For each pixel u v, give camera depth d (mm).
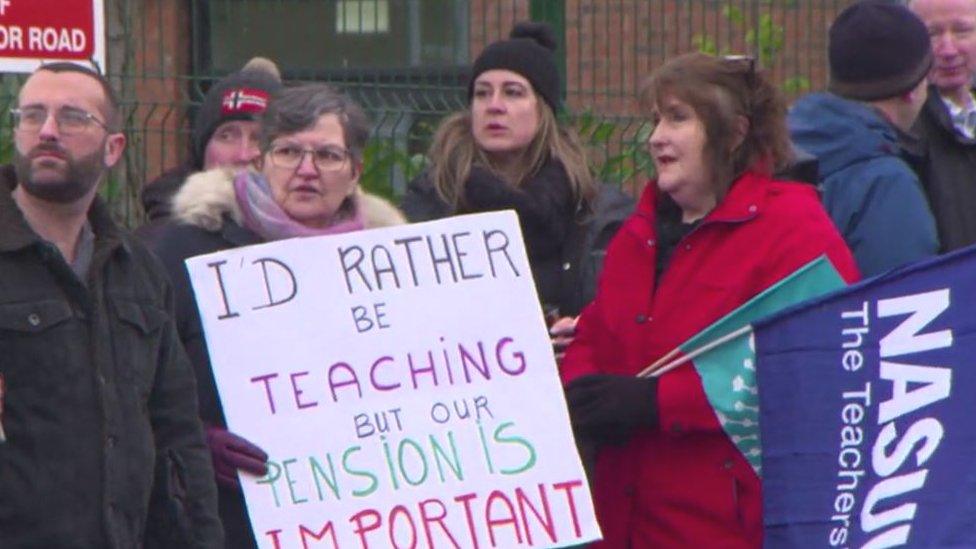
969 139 12070
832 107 11477
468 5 18500
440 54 18797
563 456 10164
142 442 8820
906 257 11141
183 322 9961
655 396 10234
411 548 9977
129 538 8734
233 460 9766
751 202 10344
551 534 10117
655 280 10562
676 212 10695
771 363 10258
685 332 10344
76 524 8531
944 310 10328
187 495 9102
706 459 10367
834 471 10266
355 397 10008
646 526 10531
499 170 11570
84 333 8688
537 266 11414
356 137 10180
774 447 10258
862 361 10289
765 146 10438
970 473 10273
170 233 10117
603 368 10781
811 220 10359
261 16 18781
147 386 8938
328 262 10055
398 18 18938
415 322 10141
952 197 11977
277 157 10062
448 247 10227
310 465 9914
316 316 10008
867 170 11297
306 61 19078
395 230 10180
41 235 8758
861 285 10273
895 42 11602
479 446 10117
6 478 8477
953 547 10219
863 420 10281
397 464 10016
